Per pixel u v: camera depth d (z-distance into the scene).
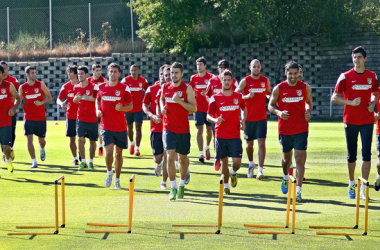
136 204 24.02
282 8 90.44
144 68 100.88
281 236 18.14
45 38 112.38
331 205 23.69
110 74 27.64
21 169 36.19
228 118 26.09
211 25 101.50
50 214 21.83
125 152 47.03
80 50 103.38
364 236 18.14
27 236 18.19
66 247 16.83
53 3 122.88
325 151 45.19
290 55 98.81
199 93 39.25
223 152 26.34
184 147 25.09
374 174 33.16
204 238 17.86
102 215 21.55
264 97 32.22
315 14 91.56
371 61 96.06
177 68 24.94
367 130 25.28
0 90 31.61
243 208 23.05
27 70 36.84
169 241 17.48
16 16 121.25
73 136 37.78
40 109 37.38
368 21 95.06
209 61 101.25
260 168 31.39
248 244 17.11
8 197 25.83
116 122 27.97
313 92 97.31
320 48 96.94
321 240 17.61
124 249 16.56
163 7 94.31
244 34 99.50
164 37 96.19
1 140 32.25
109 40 107.38
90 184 29.86
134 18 114.75
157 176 31.11
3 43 106.06
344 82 25.36
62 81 100.56
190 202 24.50
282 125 25.89
